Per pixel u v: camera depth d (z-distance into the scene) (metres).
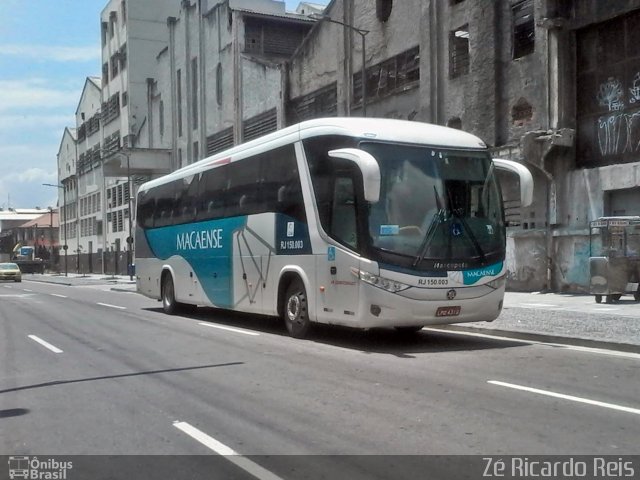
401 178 11.00
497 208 11.67
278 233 13.22
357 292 10.90
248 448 6.06
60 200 91.25
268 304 13.63
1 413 7.64
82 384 9.17
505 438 6.11
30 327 16.64
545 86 21.47
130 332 14.97
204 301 16.75
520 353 10.91
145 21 63.31
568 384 8.38
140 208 21.58
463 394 7.87
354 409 7.28
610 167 19.73
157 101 55.41
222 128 44.09
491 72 23.44
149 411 7.55
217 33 44.72
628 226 17.39
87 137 77.81
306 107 35.16
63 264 86.56
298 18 43.44
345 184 11.33
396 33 28.47
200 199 17.06
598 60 20.59
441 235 11.02
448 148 11.48
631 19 19.55
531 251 22.12
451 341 12.43
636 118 19.34
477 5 24.08
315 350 11.46
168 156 51.50
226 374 9.52
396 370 9.47
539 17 21.64
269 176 13.69
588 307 16.69
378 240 10.73
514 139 22.81
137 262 21.69
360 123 11.53
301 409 7.36
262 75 38.88
